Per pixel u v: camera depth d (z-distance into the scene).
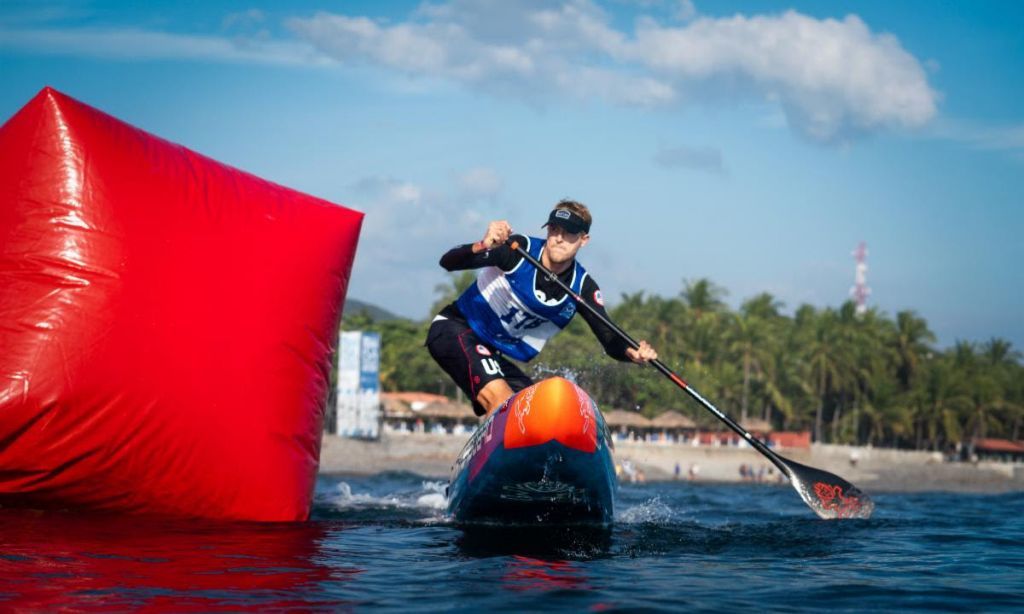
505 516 7.17
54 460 6.35
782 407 78.12
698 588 4.64
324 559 5.36
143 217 6.75
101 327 6.39
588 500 6.77
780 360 79.81
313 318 7.47
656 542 6.41
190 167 7.29
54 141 6.71
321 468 47.47
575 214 6.67
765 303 86.62
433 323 7.37
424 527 7.04
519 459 6.32
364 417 52.12
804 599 4.41
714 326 76.88
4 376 6.22
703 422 69.88
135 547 5.53
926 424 90.94
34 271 6.45
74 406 6.29
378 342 52.75
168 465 6.61
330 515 8.08
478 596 4.33
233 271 6.98
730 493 16.09
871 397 86.56
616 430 66.50
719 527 7.47
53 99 6.81
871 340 84.75
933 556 5.98
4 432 6.21
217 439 6.71
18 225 6.58
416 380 75.25
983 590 4.71
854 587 4.74
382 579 4.75
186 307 6.69
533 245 6.87
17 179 6.69
